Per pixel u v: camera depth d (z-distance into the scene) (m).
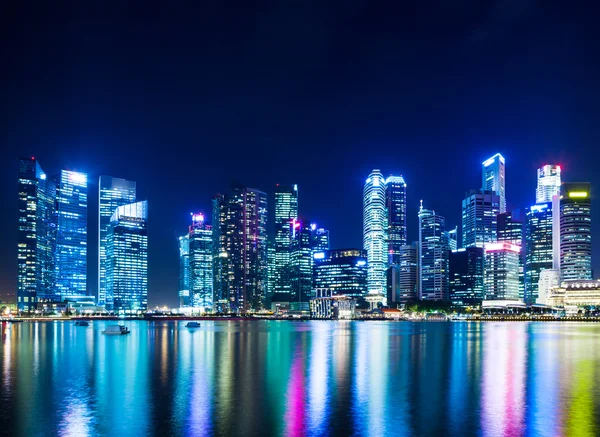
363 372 96.19
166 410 63.34
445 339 199.12
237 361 114.88
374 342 180.50
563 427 55.56
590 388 78.31
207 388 78.25
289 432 53.94
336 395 72.56
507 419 59.00
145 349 149.00
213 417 59.81
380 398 70.56
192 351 141.38
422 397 71.38
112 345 166.12
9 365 108.38
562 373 94.75
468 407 65.06
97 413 62.00
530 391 75.81
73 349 149.50
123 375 92.44
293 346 160.75
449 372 96.25
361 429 55.09
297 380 86.25
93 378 88.88
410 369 100.75
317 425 56.53
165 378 88.56
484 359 119.06
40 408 64.75
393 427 55.78
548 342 179.00
